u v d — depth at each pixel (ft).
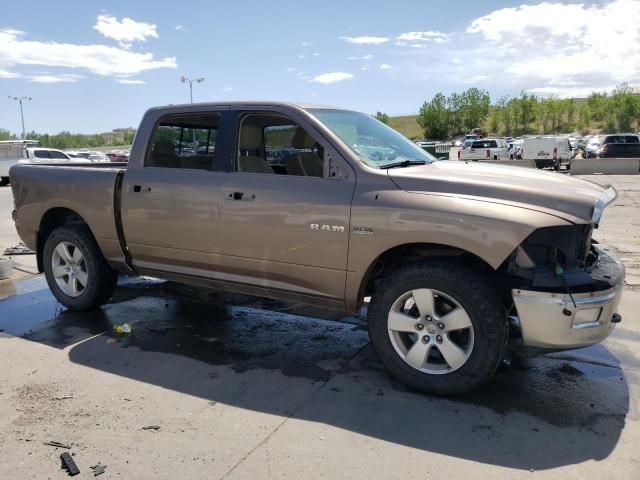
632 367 13.51
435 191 11.64
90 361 14.16
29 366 13.84
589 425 10.74
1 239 33.60
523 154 99.30
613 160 91.25
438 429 10.62
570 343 10.85
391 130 16.21
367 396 12.07
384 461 9.59
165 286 21.54
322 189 12.76
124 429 10.75
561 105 245.04
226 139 14.42
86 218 16.84
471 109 265.75
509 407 11.48
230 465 9.52
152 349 14.96
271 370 13.55
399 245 11.94
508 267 11.05
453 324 11.54
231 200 13.92
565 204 10.94
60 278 18.28
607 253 12.95
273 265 13.61
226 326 16.84
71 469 9.37
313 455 9.80
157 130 15.84
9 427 10.84
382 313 12.29
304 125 13.47
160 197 15.21
